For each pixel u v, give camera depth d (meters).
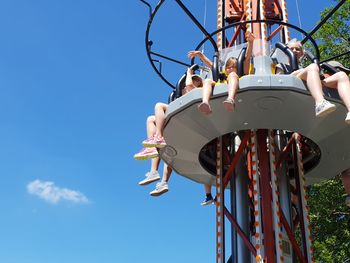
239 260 10.99
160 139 10.40
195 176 12.95
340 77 9.55
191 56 11.70
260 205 10.78
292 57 10.37
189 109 10.13
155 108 10.80
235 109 10.04
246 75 9.89
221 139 11.72
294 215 12.21
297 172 11.54
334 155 11.66
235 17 14.38
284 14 13.95
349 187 12.20
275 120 10.38
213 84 9.82
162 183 12.15
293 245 10.74
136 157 10.69
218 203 11.23
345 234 19.17
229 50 11.88
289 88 9.47
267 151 11.20
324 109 8.88
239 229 10.91
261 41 11.91
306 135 10.89
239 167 11.84
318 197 19.53
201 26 10.85
